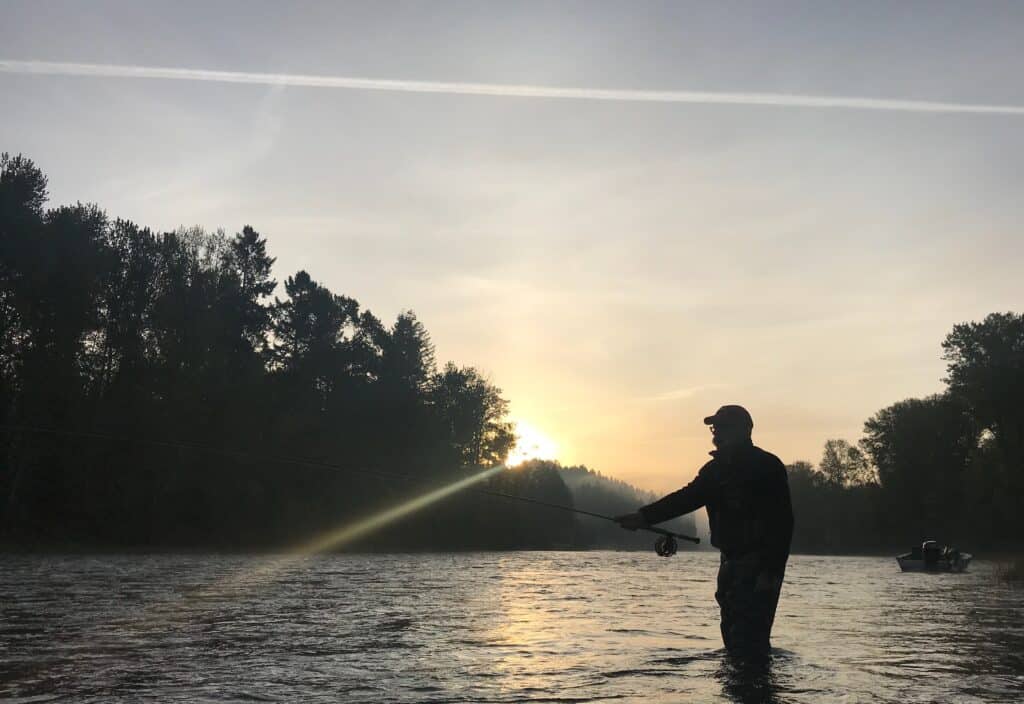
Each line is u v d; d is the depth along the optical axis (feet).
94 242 164.25
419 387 285.84
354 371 256.32
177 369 183.21
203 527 181.06
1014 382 236.84
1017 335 244.01
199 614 30.37
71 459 158.81
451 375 312.09
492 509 285.84
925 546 107.34
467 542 270.46
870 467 363.97
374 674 17.43
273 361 235.61
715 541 22.54
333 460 218.79
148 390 177.58
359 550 196.95
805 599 45.65
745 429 22.67
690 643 23.29
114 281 181.57
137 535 166.71
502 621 29.58
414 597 41.47
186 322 189.98
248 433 193.47
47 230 154.10
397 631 25.61
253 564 84.84
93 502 161.58
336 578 59.57
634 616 32.63
